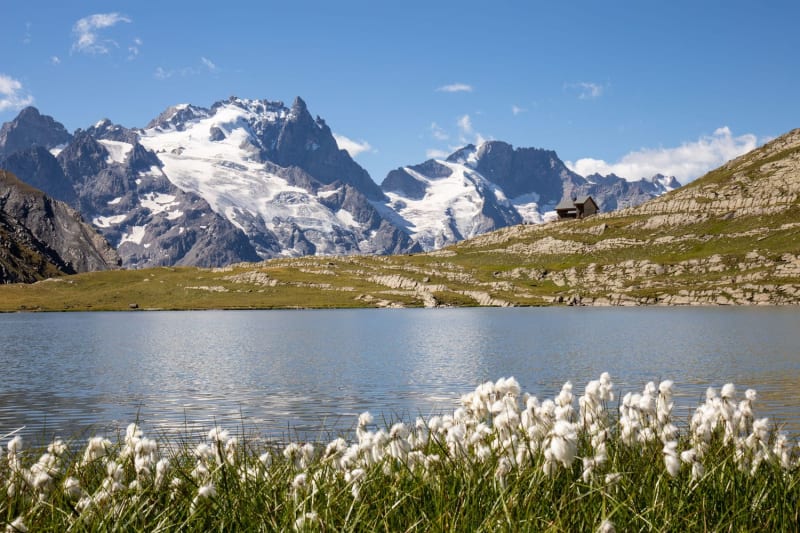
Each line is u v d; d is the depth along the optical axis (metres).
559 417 10.98
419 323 142.38
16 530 7.98
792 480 10.03
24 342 106.88
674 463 9.13
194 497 9.45
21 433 34.34
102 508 8.99
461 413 12.73
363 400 45.19
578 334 103.44
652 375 54.25
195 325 150.88
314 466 11.05
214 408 43.06
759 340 85.38
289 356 78.50
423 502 9.53
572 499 8.82
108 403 46.03
